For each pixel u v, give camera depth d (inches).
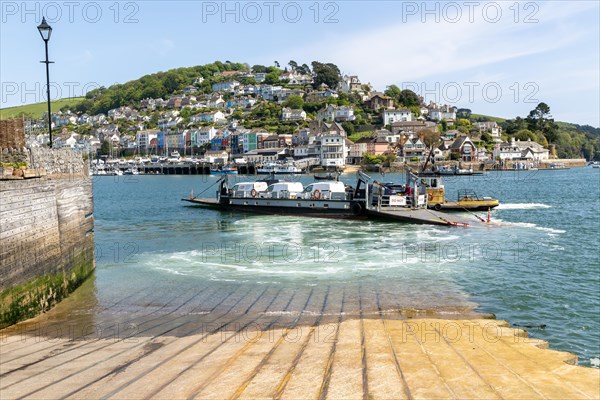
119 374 352.2
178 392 301.4
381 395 265.3
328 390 282.2
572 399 242.8
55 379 347.6
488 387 269.9
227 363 362.9
